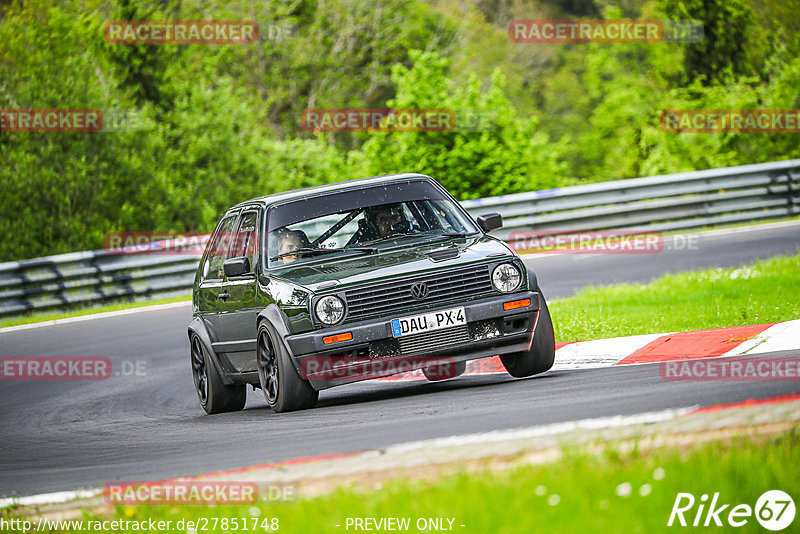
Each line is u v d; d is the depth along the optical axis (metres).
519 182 95.50
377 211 31.30
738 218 74.69
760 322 34.25
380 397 30.53
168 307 64.69
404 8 188.75
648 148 114.12
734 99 110.31
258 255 30.80
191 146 126.38
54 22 119.44
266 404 34.91
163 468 22.52
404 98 96.94
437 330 27.38
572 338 36.78
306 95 189.88
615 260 61.00
